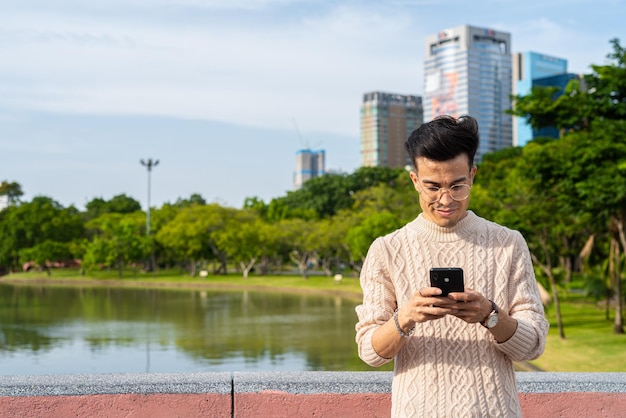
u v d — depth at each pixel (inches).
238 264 3405.5
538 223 985.5
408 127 6781.5
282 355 1012.5
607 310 1159.6
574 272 2229.3
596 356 819.4
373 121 6673.2
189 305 1866.4
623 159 865.5
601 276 1199.6
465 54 6407.5
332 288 2274.9
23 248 3560.5
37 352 1074.1
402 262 102.2
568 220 1095.6
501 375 96.9
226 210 3038.9
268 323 1422.2
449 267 98.3
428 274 100.3
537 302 100.0
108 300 2081.7
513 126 6496.1
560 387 137.7
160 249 3297.2
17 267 3806.6
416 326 98.3
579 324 1106.1
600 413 137.6
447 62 6589.6
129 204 4451.3
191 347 1106.1
